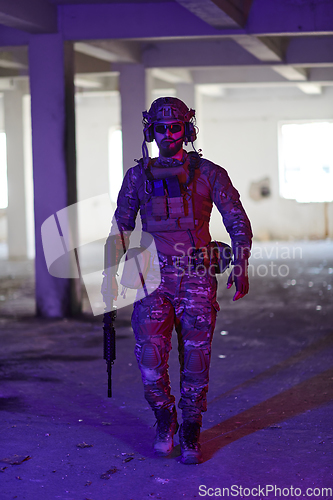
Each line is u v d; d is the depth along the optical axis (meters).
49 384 4.52
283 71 10.99
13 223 14.15
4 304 8.23
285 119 17.22
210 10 6.07
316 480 2.83
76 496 2.71
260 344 5.70
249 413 3.79
